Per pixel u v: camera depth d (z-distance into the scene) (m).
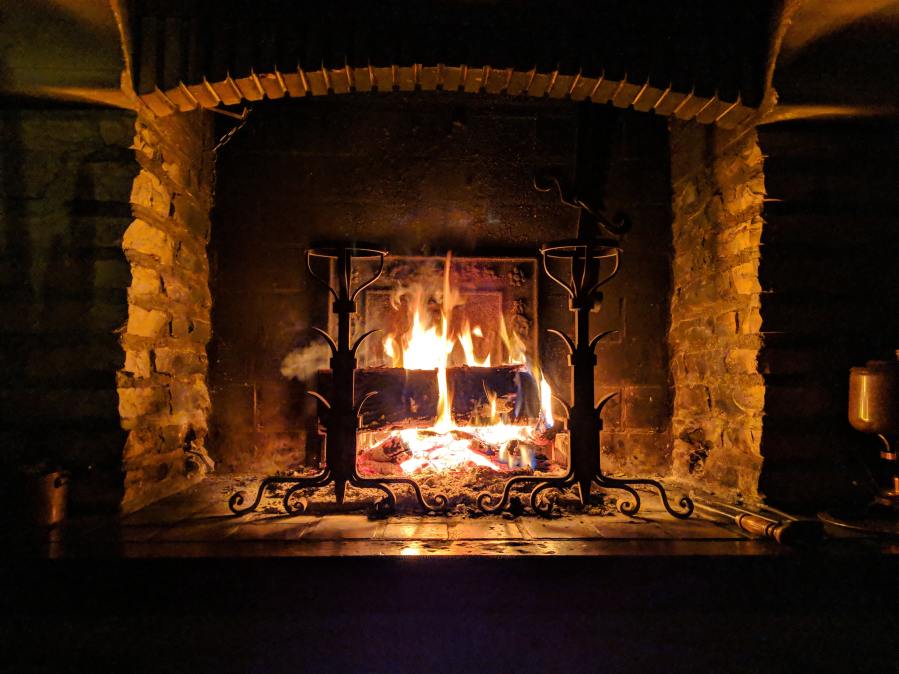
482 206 3.74
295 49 2.69
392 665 1.80
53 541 2.21
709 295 3.21
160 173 2.93
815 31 2.51
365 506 2.65
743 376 2.87
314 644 1.86
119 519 2.50
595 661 1.82
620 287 3.72
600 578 2.04
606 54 2.73
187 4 2.68
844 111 2.67
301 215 3.69
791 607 2.04
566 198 2.72
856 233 2.75
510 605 2.03
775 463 2.70
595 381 3.69
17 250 2.62
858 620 1.98
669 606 2.04
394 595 2.02
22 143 2.66
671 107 2.87
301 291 3.66
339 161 3.72
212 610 2.00
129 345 2.67
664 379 3.70
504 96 3.74
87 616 1.97
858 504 2.67
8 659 1.80
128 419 2.65
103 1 2.43
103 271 2.62
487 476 3.19
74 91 2.56
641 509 2.70
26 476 2.39
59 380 2.59
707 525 2.43
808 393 2.71
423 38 2.70
